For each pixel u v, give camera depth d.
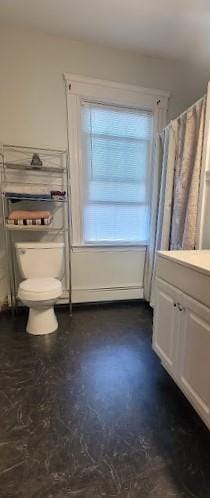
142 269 2.83
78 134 2.37
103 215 2.62
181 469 1.03
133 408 1.35
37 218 2.16
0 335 2.06
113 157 2.53
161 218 2.29
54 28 2.08
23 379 1.54
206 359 1.10
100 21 1.98
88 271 2.66
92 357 1.79
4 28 2.07
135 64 2.40
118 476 1.00
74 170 2.42
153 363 1.74
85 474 1.00
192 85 2.60
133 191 2.65
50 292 1.97
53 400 1.38
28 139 2.28
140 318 2.43
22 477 0.98
